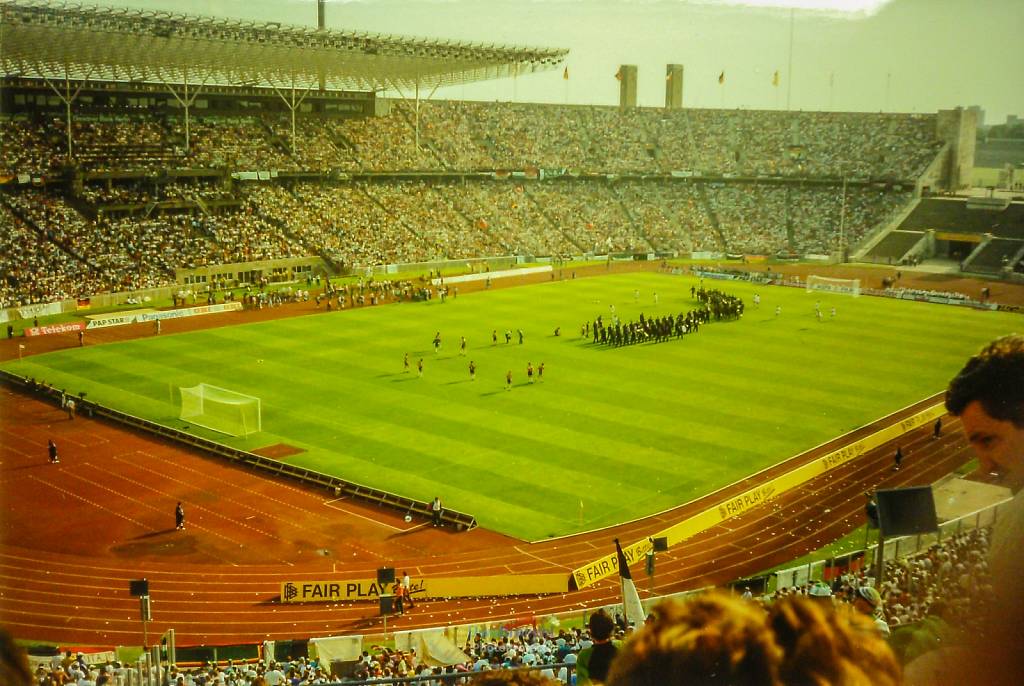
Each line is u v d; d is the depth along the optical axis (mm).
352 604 45875
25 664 4395
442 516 54594
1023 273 143375
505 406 76500
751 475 61781
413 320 111875
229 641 41844
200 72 142500
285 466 62344
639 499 57719
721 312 115312
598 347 98438
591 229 172250
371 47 140625
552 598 46281
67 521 54625
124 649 38406
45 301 109000
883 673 3719
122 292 115562
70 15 112562
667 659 3705
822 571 43562
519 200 173500
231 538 52719
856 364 92562
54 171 124938
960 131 169250
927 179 168375
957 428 69750
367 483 59844
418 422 72250
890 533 20734
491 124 185250
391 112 177000
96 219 125875
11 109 133625
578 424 72125
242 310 117250
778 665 3633
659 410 76000
